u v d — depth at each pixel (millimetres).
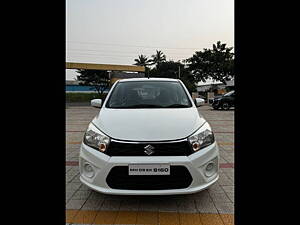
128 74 33656
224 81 49250
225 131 8883
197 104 4488
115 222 2680
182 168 2777
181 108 3703
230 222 2674
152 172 2738
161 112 3447
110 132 2953
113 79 32875
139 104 3855
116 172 2783
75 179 3941
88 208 2965
